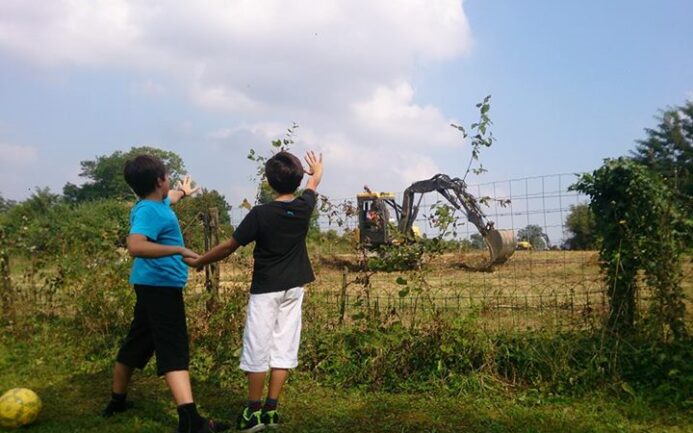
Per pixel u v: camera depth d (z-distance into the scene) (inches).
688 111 1429.6
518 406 201.3
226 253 175.5
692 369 207.3
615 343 220.8
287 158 182.7
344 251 265.1
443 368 225.0
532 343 229.5
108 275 296.7
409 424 184.5
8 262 327.0
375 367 228.8
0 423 184.4
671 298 218.4
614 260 226.8
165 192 188.1
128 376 197.5
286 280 178.1
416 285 244.2
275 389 179.8
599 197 237.6
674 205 223.9
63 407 208.2
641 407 194.7
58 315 323.9
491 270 606.9
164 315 178.9
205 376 239.5
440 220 234.7
